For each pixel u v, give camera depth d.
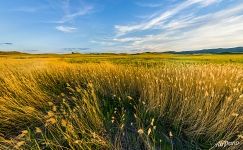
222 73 6.10
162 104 4.56
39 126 4.19
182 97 4.85
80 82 6.68
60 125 4.05
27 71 8.14
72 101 5.12
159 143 3.75
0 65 10.16
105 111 4.69
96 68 8.23
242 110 4.34
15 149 3.46
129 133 3.95
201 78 5.52
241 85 5.45
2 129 4.13
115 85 5.84
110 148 3.48
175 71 6.70
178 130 4.09
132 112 4.70
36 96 5.13
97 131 3.80
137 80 6.03
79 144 3.26
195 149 3.69
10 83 5.73
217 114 4.07
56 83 6.58
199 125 4.06
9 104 4.67
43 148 3.52
